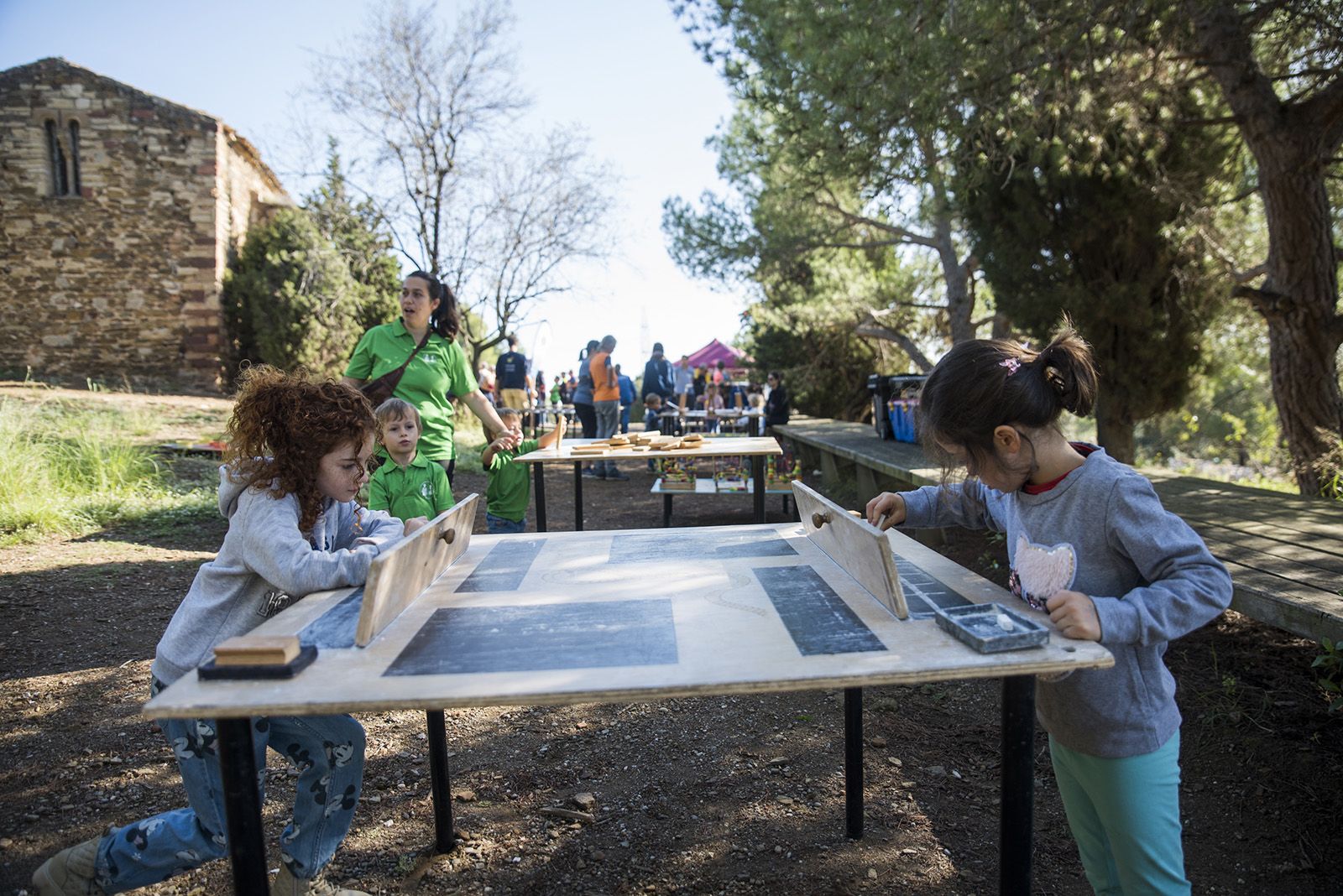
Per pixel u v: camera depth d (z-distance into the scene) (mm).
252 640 1248
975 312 14172
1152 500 1464
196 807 1696
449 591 1708
